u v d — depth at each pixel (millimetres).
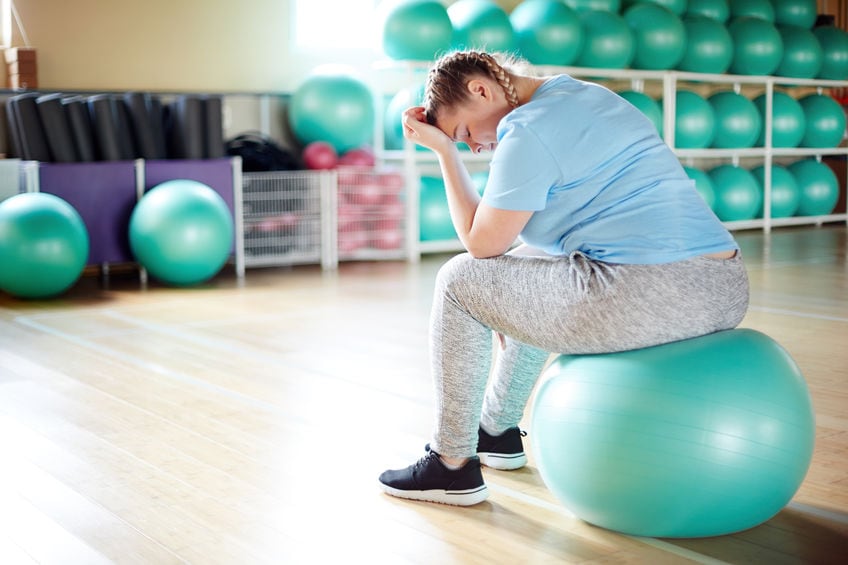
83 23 5469
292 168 5750
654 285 1642
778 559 1638
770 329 3688
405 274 5395
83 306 4430
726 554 1660
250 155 5609
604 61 6445
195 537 1758
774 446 1602
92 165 4992
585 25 6465
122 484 2047
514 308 1749
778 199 7465
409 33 5730
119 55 5598
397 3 5805
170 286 5047
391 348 3449
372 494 1983
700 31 6945
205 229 4848
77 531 1787
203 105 5305
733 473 1587
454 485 1900
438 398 1890
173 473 2117
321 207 5652
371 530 1790
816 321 3846
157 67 5723
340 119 5770
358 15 6473
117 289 4957
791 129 7512
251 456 2236
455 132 1833
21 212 4484
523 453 2145
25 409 2652
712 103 7230
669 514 1642
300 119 5844
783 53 7555
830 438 2334
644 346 1689
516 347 2047
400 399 2750
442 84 1796
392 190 5852
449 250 6582
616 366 1666
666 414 1589
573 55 6281
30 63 5242
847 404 2641
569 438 1675
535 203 1682
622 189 1679
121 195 5078
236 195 5367
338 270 5605
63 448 2299
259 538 1753
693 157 7676
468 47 5898
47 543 1730
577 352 1748
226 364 3207
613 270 1656
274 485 2039
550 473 1741
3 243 4438
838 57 7902
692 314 1667
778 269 5328
